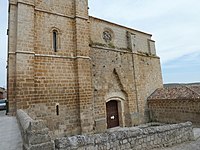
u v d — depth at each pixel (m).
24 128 5.51
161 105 19.56
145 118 20.19
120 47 19.89
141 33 23.47
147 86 21.73
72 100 13.82
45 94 12.63
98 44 17.59
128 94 19.16
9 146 5.84
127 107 18.94
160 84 23.97
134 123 18.77
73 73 14.27
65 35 14.45
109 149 6.48
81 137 6.06
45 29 13.52
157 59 24.53
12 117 11.36
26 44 12.16
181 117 17.27
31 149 4.57
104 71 17.44
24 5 12.46
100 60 17.27
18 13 12.14
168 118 18.62
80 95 13.86
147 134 7.88
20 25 12.11
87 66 14.73
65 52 14.20
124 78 19.16
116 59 18.81
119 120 18.80
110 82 17.88
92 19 17.73
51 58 13.35
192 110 16.22
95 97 16.14
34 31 12.88
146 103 20.98
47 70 13.02
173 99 18.05
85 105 14.01
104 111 16.67
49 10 13.96
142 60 21.94
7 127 8.74
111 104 18.48
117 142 6.76
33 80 12.09
